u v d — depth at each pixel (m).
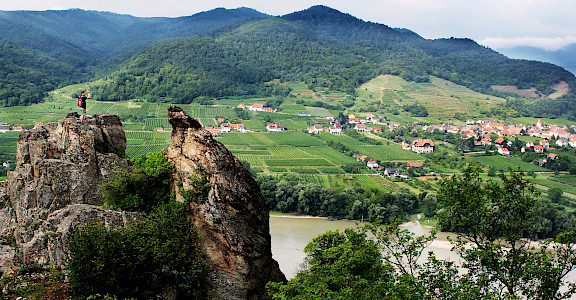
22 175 39.28
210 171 35.47
